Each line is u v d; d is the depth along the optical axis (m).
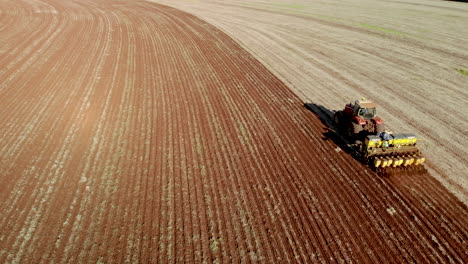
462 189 11.03
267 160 12.52
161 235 8.96
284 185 11.10
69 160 12.10
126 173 11.48
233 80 20.78
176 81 20.19
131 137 13.82
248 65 23.77
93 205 9.93
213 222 9.45
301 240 8.93
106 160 12.19
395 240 8.98
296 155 12.91
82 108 16.19
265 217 9.70
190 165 12.05
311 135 14.47
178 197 10.39
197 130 14.57
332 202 10.36
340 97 18.62
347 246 8.77
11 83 18.67
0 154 12.25
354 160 12.64
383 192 10.84
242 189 10.84
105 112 15.91
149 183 11.00
